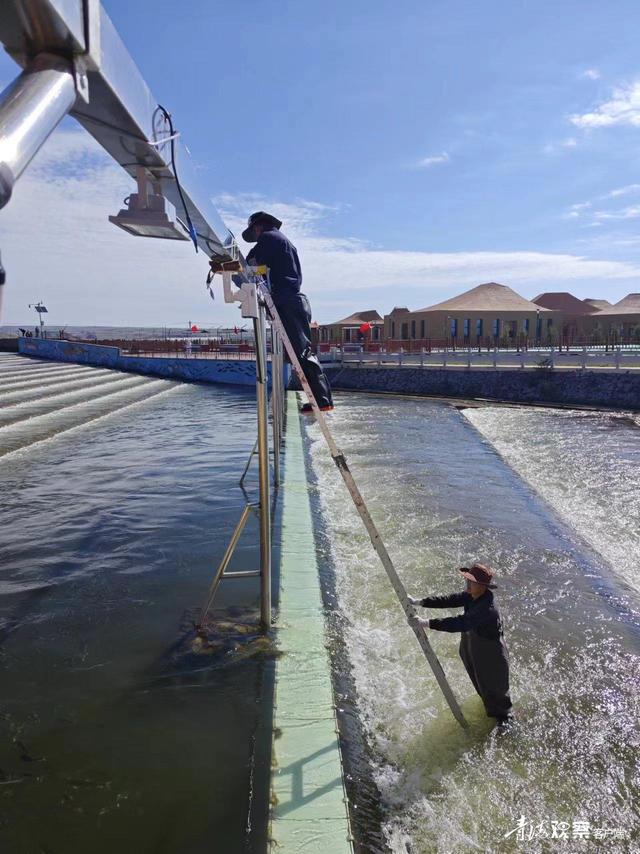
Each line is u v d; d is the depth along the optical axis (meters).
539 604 6.68
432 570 7.38
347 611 6.18
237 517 8.69
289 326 5.82
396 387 34.00
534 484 12.81
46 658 4.90
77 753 3.77
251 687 4.52
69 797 3.40
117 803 3.36
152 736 3.94
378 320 64.06
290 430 17.11
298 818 3.28
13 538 7.80
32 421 18.48
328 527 8.87
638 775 4.03
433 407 26.55
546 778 3.96
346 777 3.70
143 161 2.63
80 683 4.55
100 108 2.04
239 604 5.95
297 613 5.79
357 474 12.60
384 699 4.72
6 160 1.21
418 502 10.48
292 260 5.85
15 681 4.57
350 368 36.12
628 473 13.81
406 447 15.96
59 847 3.06
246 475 11.36
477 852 3.36
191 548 7.46
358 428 19.62
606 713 4.70
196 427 17.70
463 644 4.66
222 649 5.06
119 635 5.29
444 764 4.04
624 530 9.67
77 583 6.41
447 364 34.47
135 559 7.10
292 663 4.88
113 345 44.66
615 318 54.78
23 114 1.34
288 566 6.94
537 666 5.38
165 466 12.24
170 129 2.69
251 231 6.06
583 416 23.94
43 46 1.52
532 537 8.91
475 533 8.92
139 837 3.14
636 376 26.06
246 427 17.52
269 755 3.77
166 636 5.28
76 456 13.38
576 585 7.25
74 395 25.94
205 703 4.31
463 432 18.75
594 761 4.14
